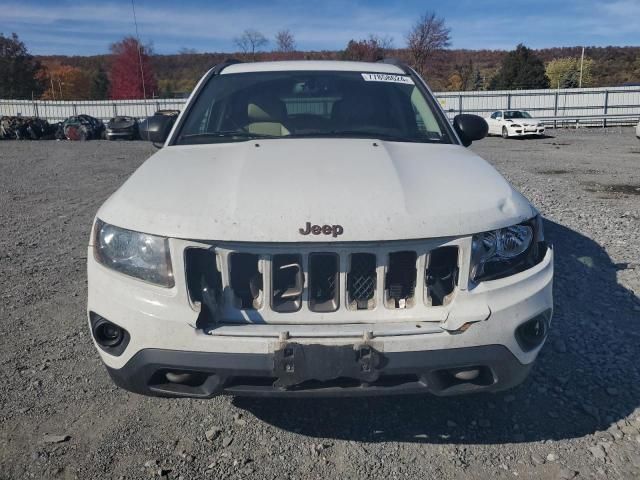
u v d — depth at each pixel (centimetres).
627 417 285
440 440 271
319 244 226
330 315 231
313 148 301
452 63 6500
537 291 245
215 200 240
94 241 256
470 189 257
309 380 227
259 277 231
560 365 336
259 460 258
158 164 295
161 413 295
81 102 3953
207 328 228
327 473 250
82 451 264
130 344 234
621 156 1598
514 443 268
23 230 708
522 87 5950
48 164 1577
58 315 422
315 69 393
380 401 303
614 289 455
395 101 368
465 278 233
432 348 224
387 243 228
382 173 259
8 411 295
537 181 1059
